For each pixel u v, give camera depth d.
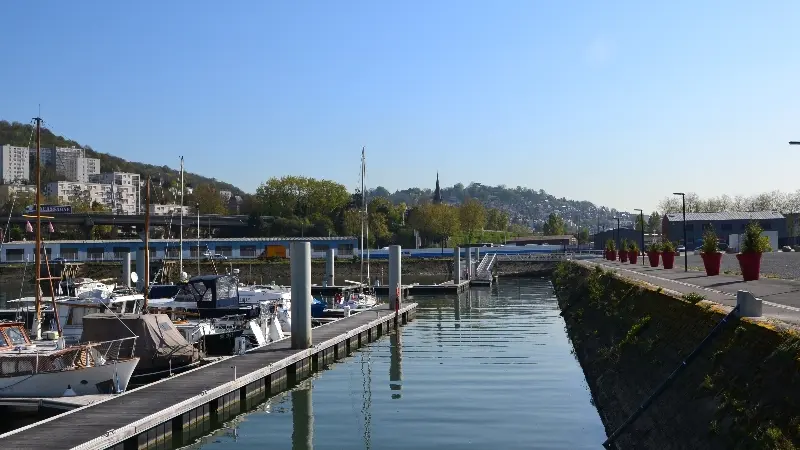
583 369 33.94
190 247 117.06
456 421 24.72
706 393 17.00
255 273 109.44
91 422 21.80
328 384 32.59
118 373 28.05
